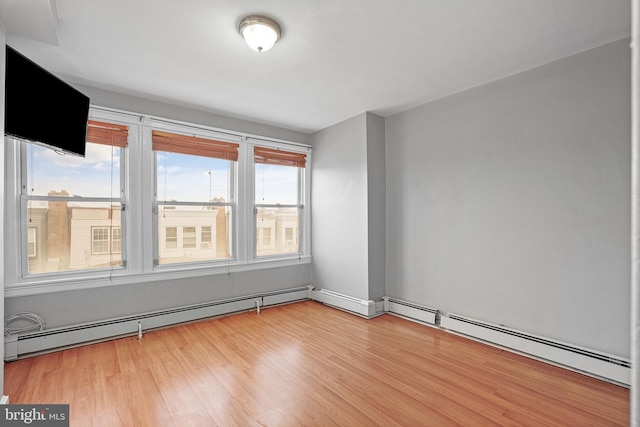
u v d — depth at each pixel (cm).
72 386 234
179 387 234
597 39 238
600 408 209
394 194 404
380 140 409
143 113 342
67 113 245
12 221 275
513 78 294
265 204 438
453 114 340
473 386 236
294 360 277
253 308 416
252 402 217
